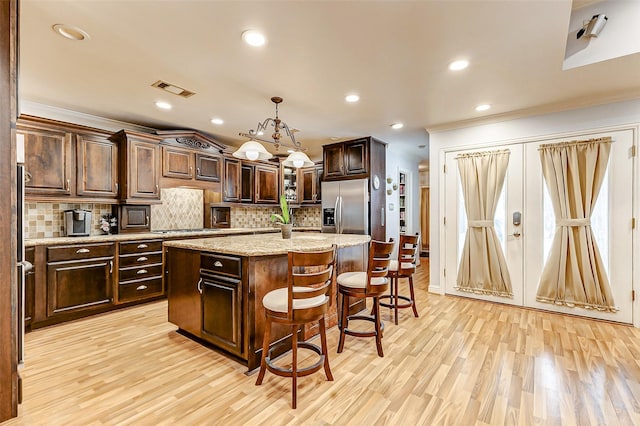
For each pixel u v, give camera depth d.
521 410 1.68
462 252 3.91
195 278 2.50
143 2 1.64
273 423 1.58
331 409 1.69
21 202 1.77
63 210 3.43
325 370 1.98
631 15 2.20
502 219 3.62
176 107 3.38
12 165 1.58
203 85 2.77
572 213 3.16
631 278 2.92
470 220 3.80
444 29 1.90
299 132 4.48
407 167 6.25
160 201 4.04
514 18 1.78
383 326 2.68
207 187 4.70
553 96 2.99
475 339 2.62
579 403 1.73
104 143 3.58
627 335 2.68
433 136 4.14
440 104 3.24
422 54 2.21
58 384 1.93
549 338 2.62
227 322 2.21
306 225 6.36
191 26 1.87
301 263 1.77
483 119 3.69
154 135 3.97
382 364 2.20
